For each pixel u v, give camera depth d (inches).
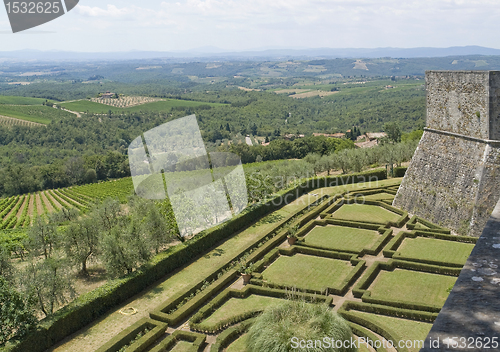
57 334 749.3
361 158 2333.9
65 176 4028.1
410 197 1435.8
